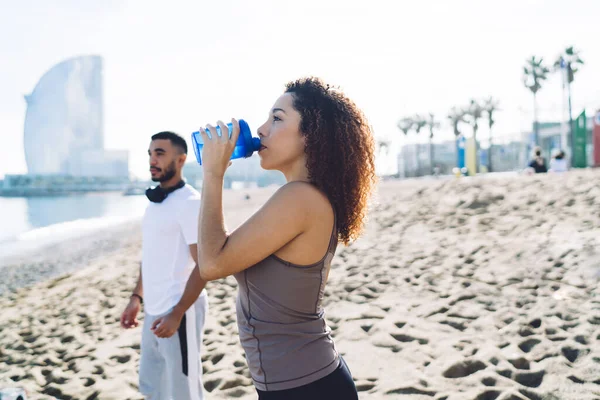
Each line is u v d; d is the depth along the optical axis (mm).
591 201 8070
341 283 5684
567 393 2648
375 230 9180
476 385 2865
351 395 1349
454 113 69438
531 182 10836
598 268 4742
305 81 1410
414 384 2932
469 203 9984
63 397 3439
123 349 4387
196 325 2402
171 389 2311
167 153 2441
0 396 1234
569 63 40938
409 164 81062
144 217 2520
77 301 6910
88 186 150375
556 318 3764
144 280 2482
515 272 5113
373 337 3818
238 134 1285
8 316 6488
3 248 16375
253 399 3064
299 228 1253
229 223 15359
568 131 39312
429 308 4398
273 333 1270
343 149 1345
